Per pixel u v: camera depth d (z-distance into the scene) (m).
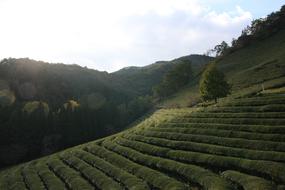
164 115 109.44
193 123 65.38
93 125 154.38
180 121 73.25
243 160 40.53
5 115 133.62
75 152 77.31
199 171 42.22
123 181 47.62
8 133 128.00
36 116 137.88
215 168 43.88
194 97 138.12
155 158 52.88
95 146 77.25
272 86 91.50
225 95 100.88
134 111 184.62
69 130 143.38
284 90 77.81
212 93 100.12
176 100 155.25
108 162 60.84
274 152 39.97
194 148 52.47
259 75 122.62
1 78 198.12
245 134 50.06
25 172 71.50
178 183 40.97
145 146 61.78
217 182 37.44
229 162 42.00
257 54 175.75
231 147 47.34
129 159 59.72
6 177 73.62
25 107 157.75
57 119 143.00
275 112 56.28
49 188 55.19
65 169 64.31
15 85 193.50
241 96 88.88
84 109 155.38
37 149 133.62
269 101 63.31
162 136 65.81
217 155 46.16
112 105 174.50
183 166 45.44
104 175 53.06
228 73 159.75
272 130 48.16
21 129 132.12
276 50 162.75
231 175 38.00
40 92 197.62
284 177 34.28
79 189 49.59
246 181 35.12
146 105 188.25
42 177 63.94
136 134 77.19
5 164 125.19
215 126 58.91
